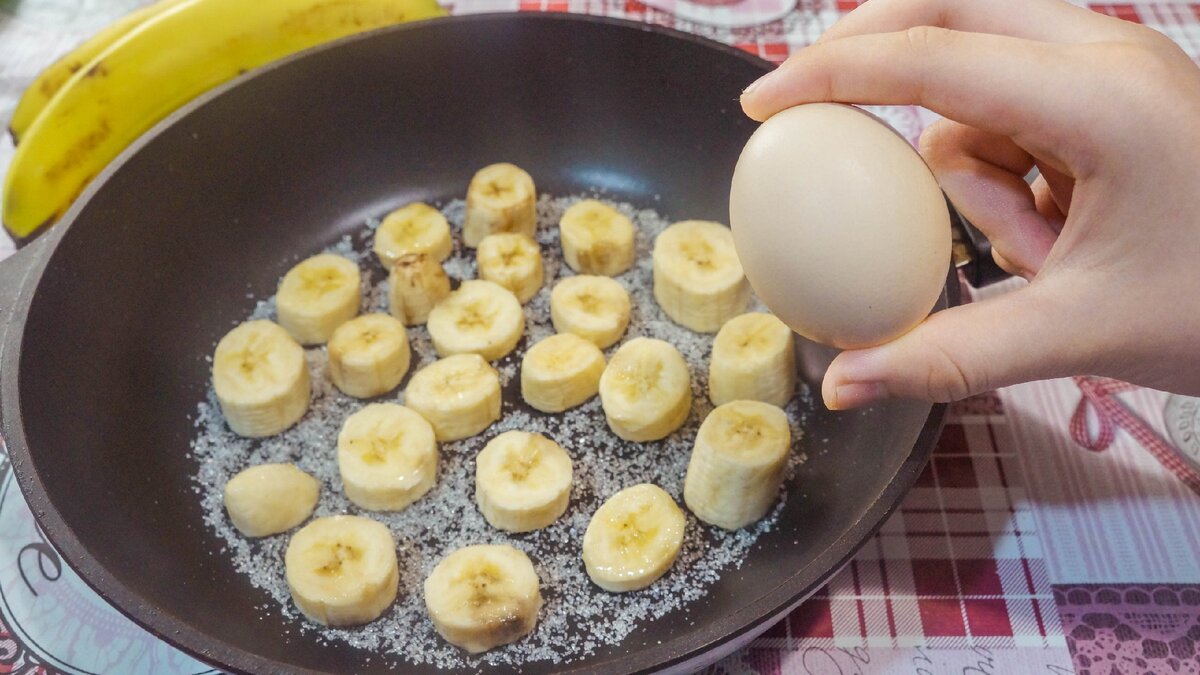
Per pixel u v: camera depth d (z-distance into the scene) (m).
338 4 0.45
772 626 0.34
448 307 0.42
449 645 0.34
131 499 0.36
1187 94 0.27
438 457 0.39
